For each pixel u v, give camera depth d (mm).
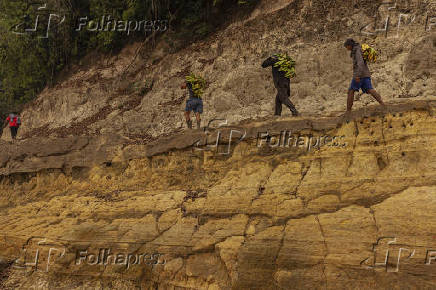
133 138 11383
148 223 7809
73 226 8953
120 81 14695
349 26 9633
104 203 9070
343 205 5730
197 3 14172
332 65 9234
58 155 11211
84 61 17828
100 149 10484
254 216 6555
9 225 10531
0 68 19562
